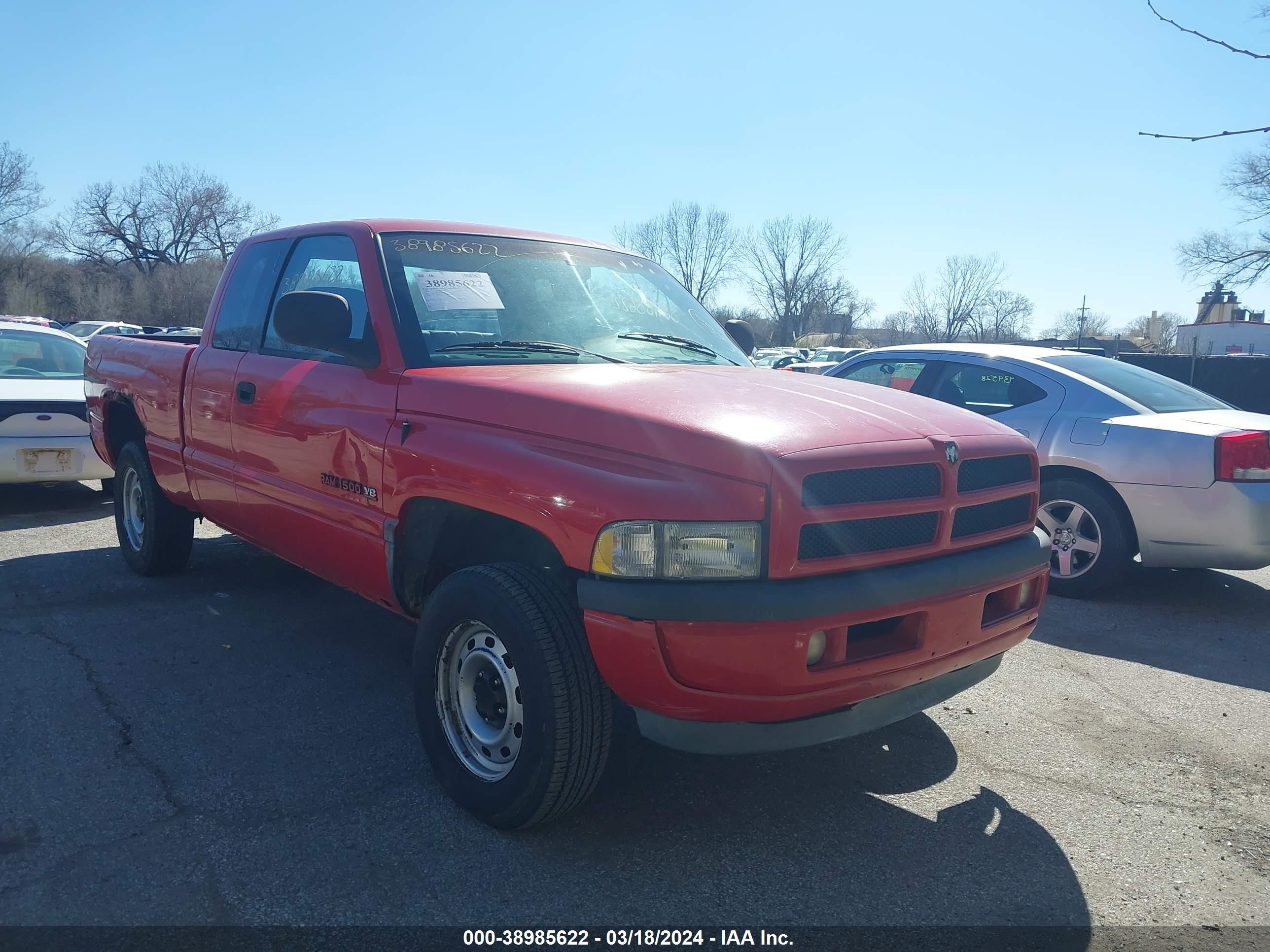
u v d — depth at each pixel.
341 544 3.91
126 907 2.76
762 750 2.94
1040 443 6.43
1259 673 4.98
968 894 2.97
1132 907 2.93
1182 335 69.19
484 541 3.67
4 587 5.85
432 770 3.63
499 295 4.10
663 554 2.78
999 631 3.33
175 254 76.25
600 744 3.07
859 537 2.93
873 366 7.83
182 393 5.22
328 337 3.72
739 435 2.85
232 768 3.64
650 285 4.73
